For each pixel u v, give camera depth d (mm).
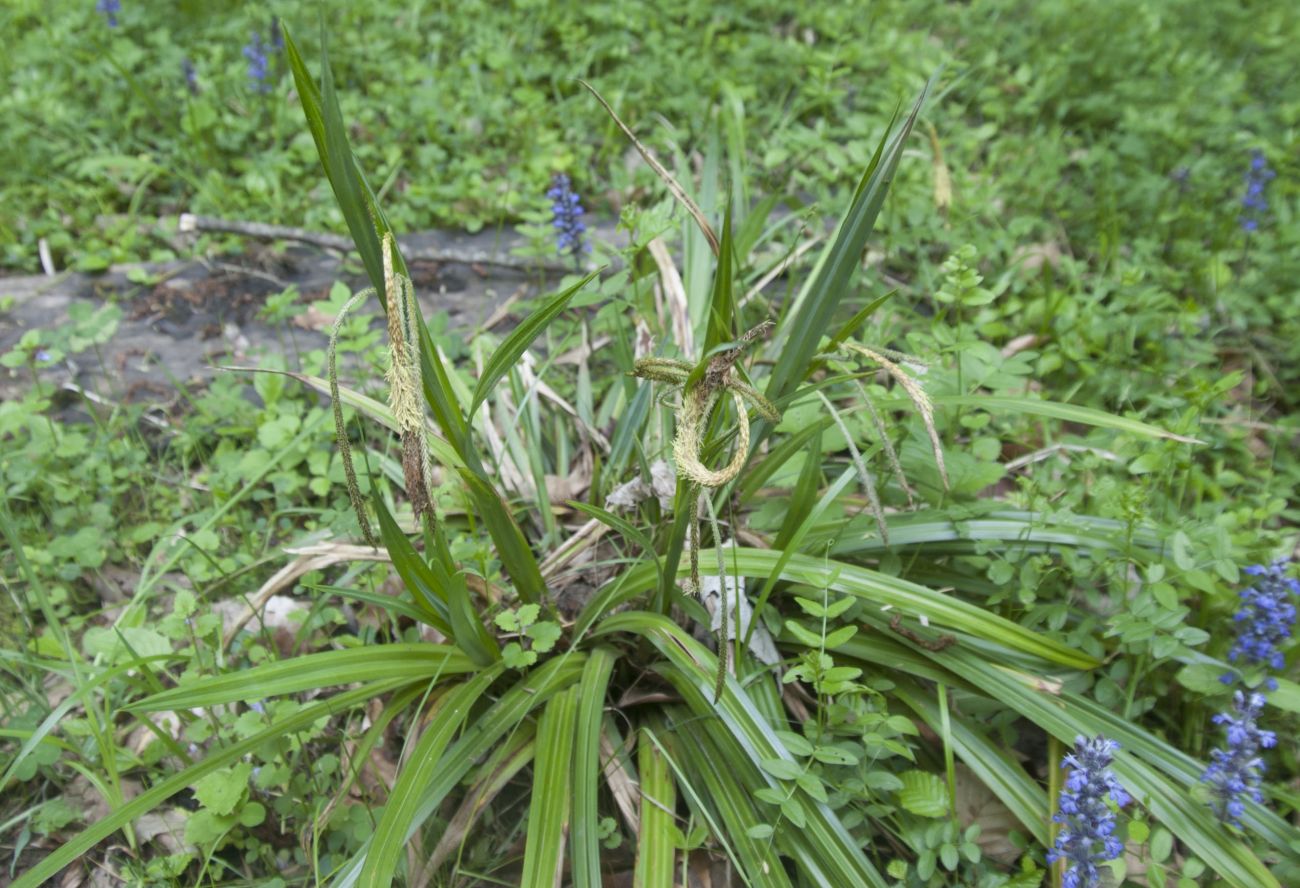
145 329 1088
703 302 953
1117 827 618
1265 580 616
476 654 654
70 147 1321
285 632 789
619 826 659
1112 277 1105
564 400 937
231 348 1068
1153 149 1271
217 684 583
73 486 881
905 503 775
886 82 1422
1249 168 1185
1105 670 688
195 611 800
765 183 1261
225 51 1496
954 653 654
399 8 1580
